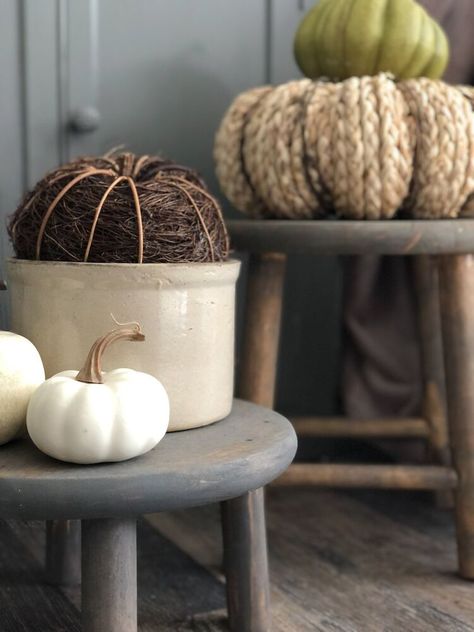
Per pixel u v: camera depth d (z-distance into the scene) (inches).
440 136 38.8
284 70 52.7
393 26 42.1
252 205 44.0
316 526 48.6
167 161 34.4
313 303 57.4
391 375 55.8
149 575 41.5
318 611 38.0
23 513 25.8
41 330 30.8
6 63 45.0
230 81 51.2
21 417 28.9
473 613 37.9
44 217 30.8
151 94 48.9
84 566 27.1
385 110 38.9
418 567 42.9
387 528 48.4
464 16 52.2
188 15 49.5
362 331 54.9
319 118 39.9
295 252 40.2
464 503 41.4
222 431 31.6
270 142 40.9
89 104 47.1
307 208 41.7
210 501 27.4
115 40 47.5
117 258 30.2
